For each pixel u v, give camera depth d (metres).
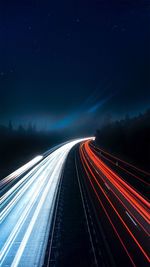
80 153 98.06
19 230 28.83
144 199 38.25
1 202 39.09
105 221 30.77
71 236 27.39
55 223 30.56
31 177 56.56
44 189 46.00
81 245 25.47
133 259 22.64
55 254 23.84
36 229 29.05
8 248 25.06
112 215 32.50
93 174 57.78
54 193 43.22
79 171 62.03
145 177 51.56
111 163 71.00
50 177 56.16
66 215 33.31
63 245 25.56
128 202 37.12
